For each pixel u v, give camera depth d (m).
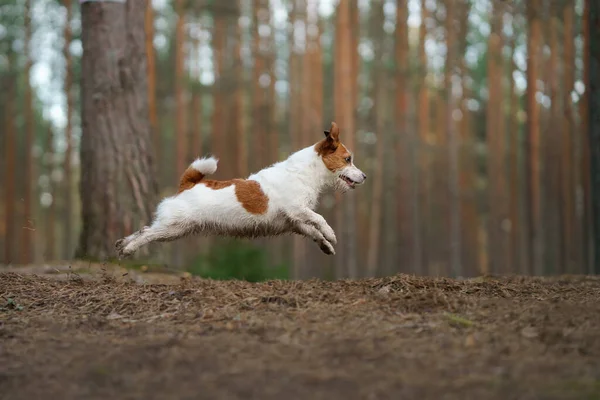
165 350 4.33
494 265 20.36
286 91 25.16
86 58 9.05
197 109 21.72
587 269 17.53
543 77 18.58
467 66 22.14
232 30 21.61
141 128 9.10
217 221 6.64
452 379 3.76
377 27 22.08
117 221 8.75
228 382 3.78
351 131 18.66
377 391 3.61
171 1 22.97
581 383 3.65
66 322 5.20
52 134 24.48
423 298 5.41
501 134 20.25
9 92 22.56
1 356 4.34
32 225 10.45
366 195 24.33
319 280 6.46
